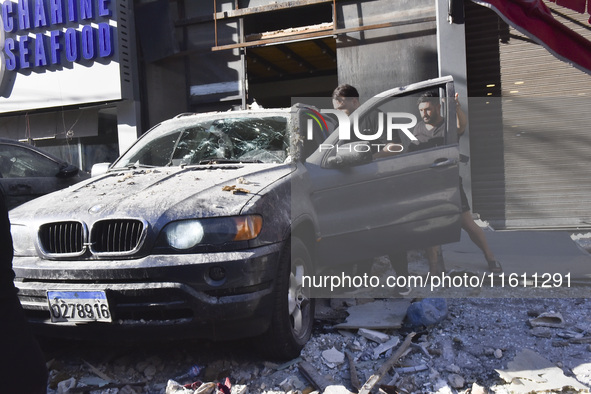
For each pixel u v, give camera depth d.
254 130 4.20
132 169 4.16
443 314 3.62
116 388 3.13
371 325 3.63
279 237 3.20
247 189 3.28
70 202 3.39
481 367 3.13
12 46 10.24
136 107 9.75
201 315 2.94
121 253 3.02
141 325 2.97
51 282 3.13
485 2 6.52
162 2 9.56
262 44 8.99
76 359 3.55
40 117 10.55
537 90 7.50
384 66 8.33
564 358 3.13
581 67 6.62
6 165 5.50
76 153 10.41
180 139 4.39
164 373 3.31
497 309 3.83
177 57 9.63
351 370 3.14
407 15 8.20
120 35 9.53
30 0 10.11
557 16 7.31
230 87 9.34
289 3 8.82
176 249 3.00
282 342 3.24
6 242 1.58
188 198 3.17
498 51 7.62
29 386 1.55
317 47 10.49
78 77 9.83
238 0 9.23
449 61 7.63
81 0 9.64
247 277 2.98
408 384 2.98
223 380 3.18
